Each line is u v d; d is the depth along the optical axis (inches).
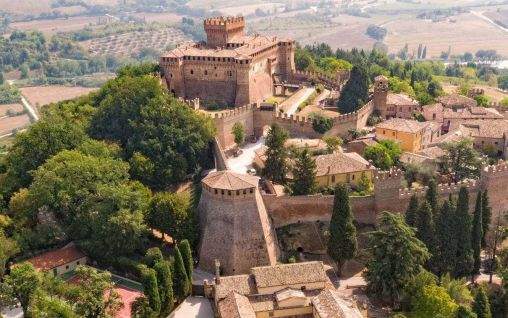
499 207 5669.3
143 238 4990.2
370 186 5743.1
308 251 5226.4
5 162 6225.4
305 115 7372.1
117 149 6161.4
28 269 4210.1
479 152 7244.1
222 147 6806.1
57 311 3939.5
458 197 5167.3
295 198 5339.6
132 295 4566.9
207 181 5083.7
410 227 4746.6
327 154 6023.6
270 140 5777.6
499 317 4589.1
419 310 4370.1
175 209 5029.5
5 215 5408.5
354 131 7150.6
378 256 4653.1
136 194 5113.2
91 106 7504.9
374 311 4495.6
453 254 4901.6
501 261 5098.4
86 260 5044.3
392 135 6943.9
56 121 6348.4
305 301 4323.3
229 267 4886.8
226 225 4928.6
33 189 5270.7
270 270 4505.4
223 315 4148.6
